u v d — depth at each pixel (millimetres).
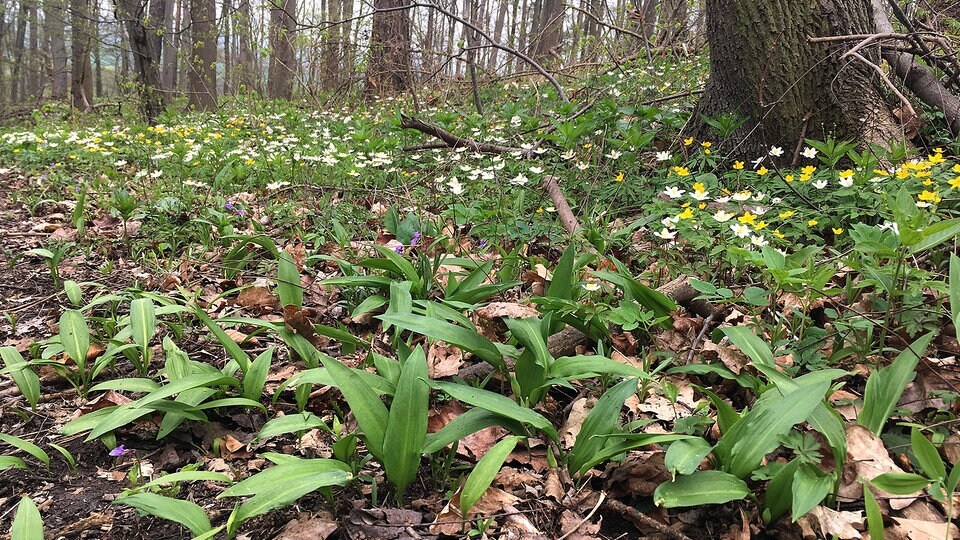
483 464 661
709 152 1758
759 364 755
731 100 1810
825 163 1542
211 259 1585
